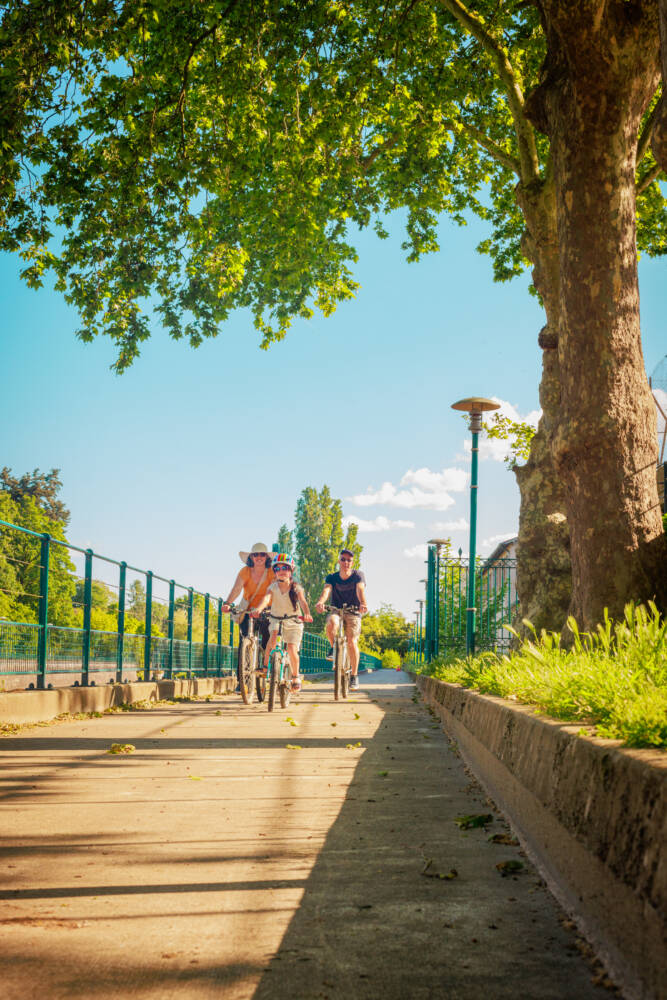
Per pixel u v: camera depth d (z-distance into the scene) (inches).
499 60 524.1
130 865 154.9
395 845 171.0
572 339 314.3
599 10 303.7
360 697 682.8
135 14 501.0
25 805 209.8
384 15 534.6
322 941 116.4
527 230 508.1
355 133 585.9
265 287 761.0
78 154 555.2
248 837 177.0
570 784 128.3
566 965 105.9
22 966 107.0
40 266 596.7
